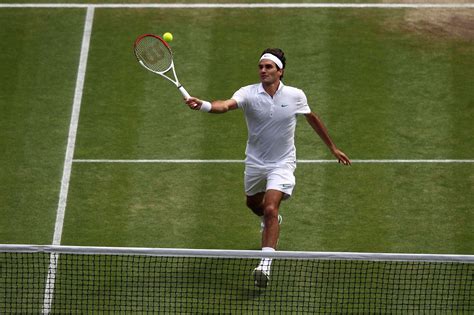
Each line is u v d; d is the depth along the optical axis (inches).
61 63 1920.5
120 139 1748.3
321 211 1594.5
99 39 1975.9
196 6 2042.3
